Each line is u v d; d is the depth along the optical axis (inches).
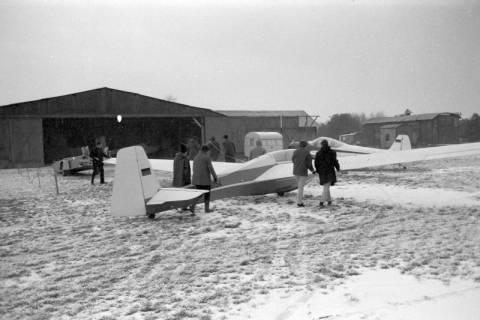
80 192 541.0
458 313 146.1
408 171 713.0
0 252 252.4
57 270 215.2
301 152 382.6
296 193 476.7
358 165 421.4
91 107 1173.7
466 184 510.6
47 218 364.8
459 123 1870.1
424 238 253.3
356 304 158.4
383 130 1957.4
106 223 334.0
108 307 164.7
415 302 157.5
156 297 173.0
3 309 166.2
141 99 1227.2
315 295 168.6
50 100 1131.3
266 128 1776.6
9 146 1098.1
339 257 218.5
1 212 398.9
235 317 150.9
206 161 359.3
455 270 191.8
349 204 392.5
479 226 281.6
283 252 232.4
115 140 1528.1
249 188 412.5
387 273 191.5
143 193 310.2
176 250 245.3
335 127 2787.9
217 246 251.1
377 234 268.4
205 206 363.6
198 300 167.5
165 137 1569.9
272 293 172.2
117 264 221.3
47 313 160.9
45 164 1237.1
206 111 1314.0
